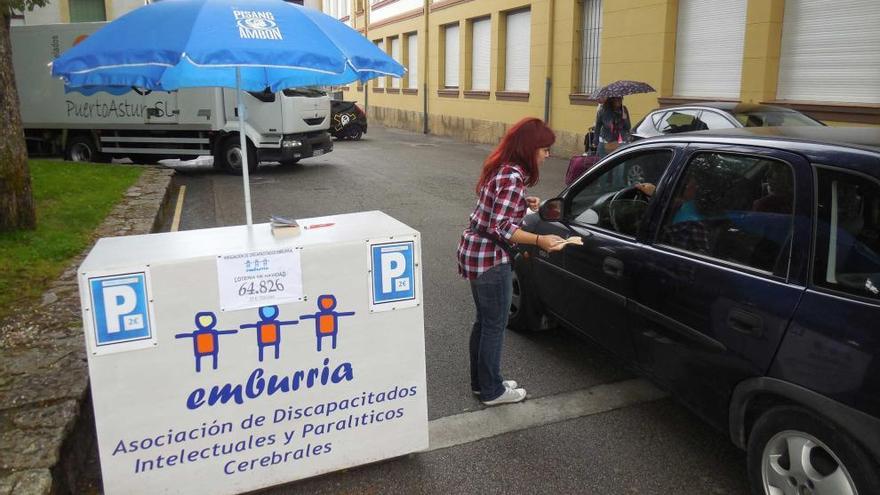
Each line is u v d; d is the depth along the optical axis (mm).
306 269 2959
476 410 3953
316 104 14094
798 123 8750
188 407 2883
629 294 3641
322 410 3113
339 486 3215
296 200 10766
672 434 3664
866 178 2578
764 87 11258
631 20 14281
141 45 2887
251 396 2969
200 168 14898
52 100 13844
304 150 13734
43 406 3314
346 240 3012
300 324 2988
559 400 4066
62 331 4285
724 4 12195
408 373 3252
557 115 17484
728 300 2969
